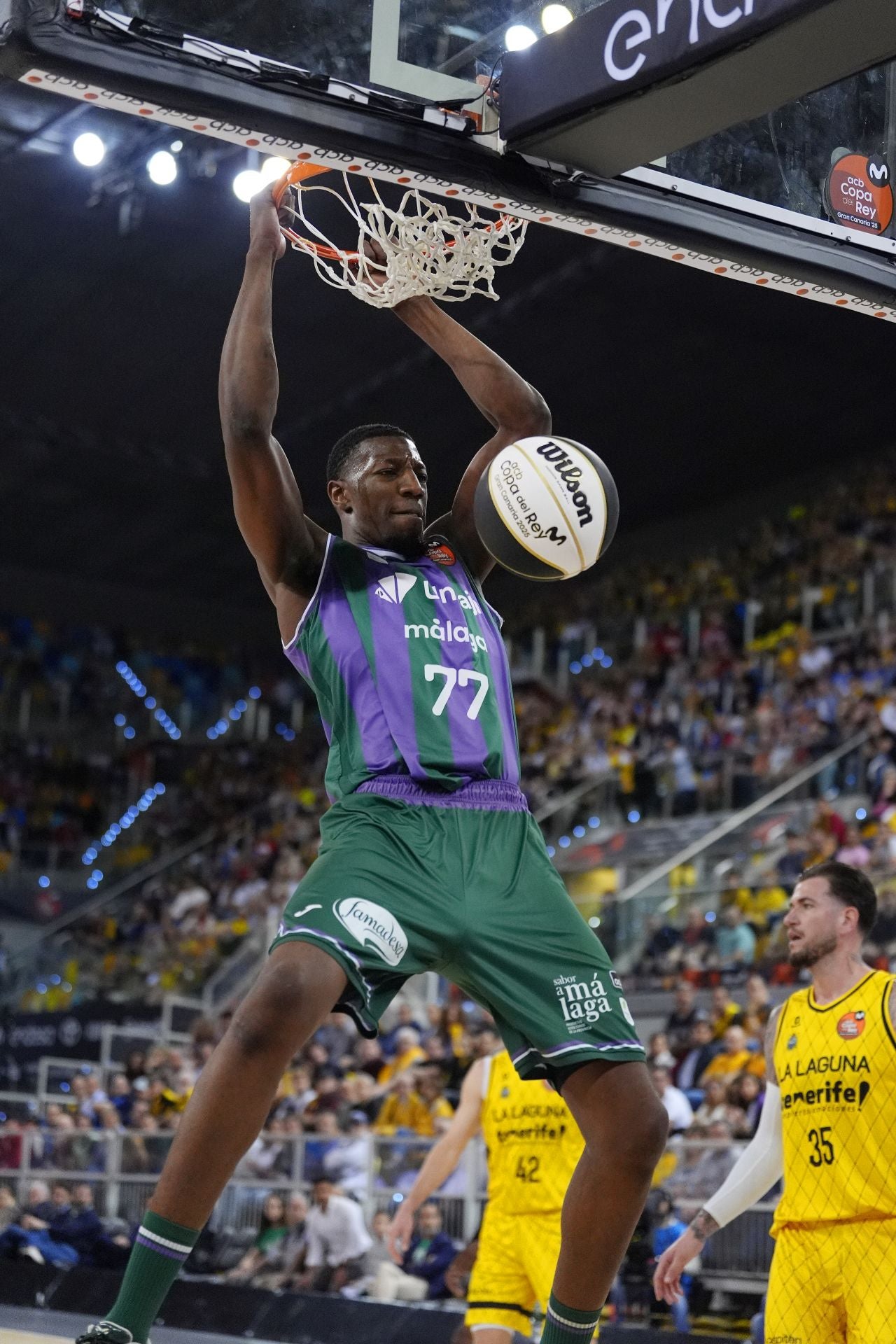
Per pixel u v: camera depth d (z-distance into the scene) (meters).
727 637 19.06
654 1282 4.27
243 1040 2.45
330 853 2.70
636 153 3.45
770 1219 7.56
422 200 3.57
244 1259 9.52
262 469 2.94
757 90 3.17
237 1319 8.91
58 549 23.38
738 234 3.75
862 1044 3.80
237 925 18.23
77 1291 9.94
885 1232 3.70
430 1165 5.77
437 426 18.66
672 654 19.48
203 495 21.17
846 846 12.81
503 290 16.02
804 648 17.62
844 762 14.62
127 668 24.50
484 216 4.38
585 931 2.75
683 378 17.78
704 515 22.00
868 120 4.02
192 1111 2.45
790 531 20.05
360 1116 10.23
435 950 2.67
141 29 3.06
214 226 14.80
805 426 19.20
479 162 3.45
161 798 23.39
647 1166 2.64
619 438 19.52
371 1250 8.92
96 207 14.66
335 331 16.73
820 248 3.88
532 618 22.69
